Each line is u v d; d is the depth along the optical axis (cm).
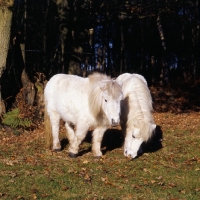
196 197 624
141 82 862
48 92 895
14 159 834
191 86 2434
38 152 899
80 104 805
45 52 2241
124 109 827
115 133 1122
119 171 757
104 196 620
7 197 605
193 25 2961
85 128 815
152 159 853
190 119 1487
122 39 2956
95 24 2086
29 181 683
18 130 1176
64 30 1989
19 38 1424
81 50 2019
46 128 916
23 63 1427
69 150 855
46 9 2359
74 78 862
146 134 794
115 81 759
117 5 1992
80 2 2028
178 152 922
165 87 2438
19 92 1306
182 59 3089
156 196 623
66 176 714
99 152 847
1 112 1238
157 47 3064
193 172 766
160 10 2077
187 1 2258
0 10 1192
